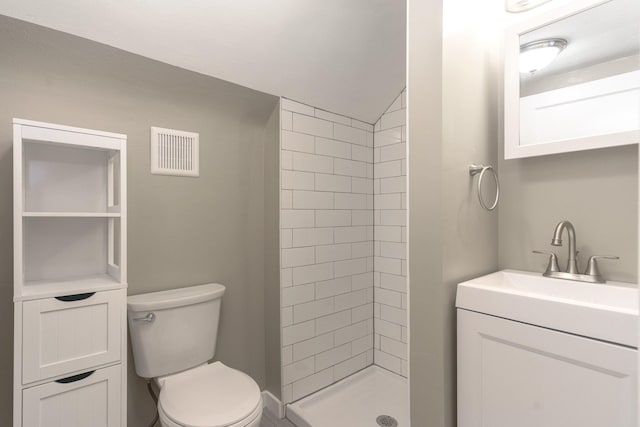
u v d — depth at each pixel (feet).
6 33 3.74
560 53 3.60
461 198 3.49
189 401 4.03
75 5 3.79
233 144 6.02
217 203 5.84
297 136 6.31
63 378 3.71
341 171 7.04
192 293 5.09
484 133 3.95
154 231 5.17
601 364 2.45
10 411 4.12
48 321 3.62
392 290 7.30
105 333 3.97
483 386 3.11
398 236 7.17
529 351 2.82
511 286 3.82
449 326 3.28
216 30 4.61
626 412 2.35
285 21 4.80
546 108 3.68
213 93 5.47
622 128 3.25
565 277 3.52
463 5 3.51
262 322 6.44
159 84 4.95
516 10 4.06
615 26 3.30
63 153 4.52
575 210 3.68
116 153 4.63
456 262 3.40
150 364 4.60
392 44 5.77
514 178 4.15
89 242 4.71
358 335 7.37
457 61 3.39
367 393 6.76
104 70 4.46
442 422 3.21
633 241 3.30
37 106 4.21
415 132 3.38
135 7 4.03
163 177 5.25
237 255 6.09
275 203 6.16
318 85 6.15
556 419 2.68
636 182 3.28
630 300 3.07
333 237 6.89
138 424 4.98
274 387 6.24
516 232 4.14
